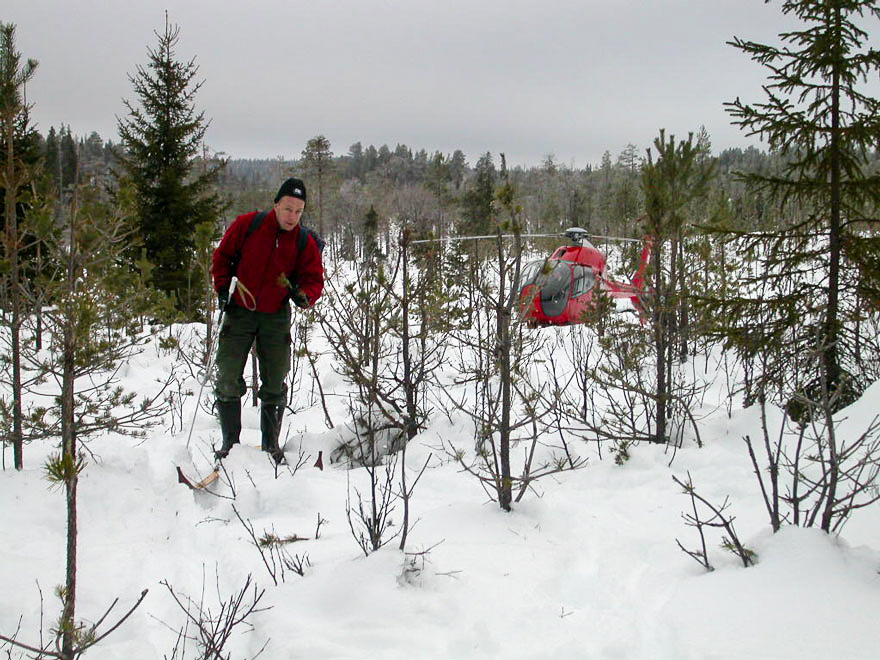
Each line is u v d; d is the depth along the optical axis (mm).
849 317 4875
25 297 3859
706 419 4969
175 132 15641
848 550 2393
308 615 2260
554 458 4277
